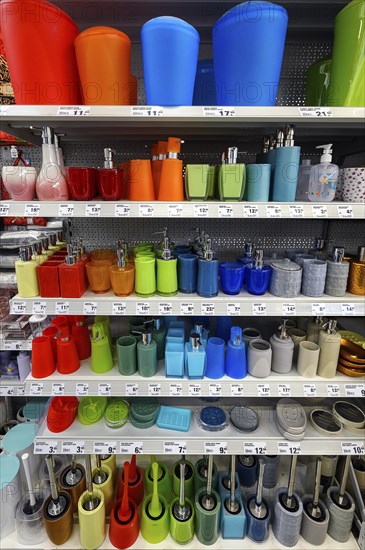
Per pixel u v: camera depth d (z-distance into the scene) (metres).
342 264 1.04
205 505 1.13
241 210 0.94
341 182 1.04
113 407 1.24
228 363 1.11
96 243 1.44
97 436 1.14
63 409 1.17
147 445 1.13
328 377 1.11
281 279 1.04
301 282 1.08
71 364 1.12
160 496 1.19
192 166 0.97
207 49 1.26
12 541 1.14
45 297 1.01
